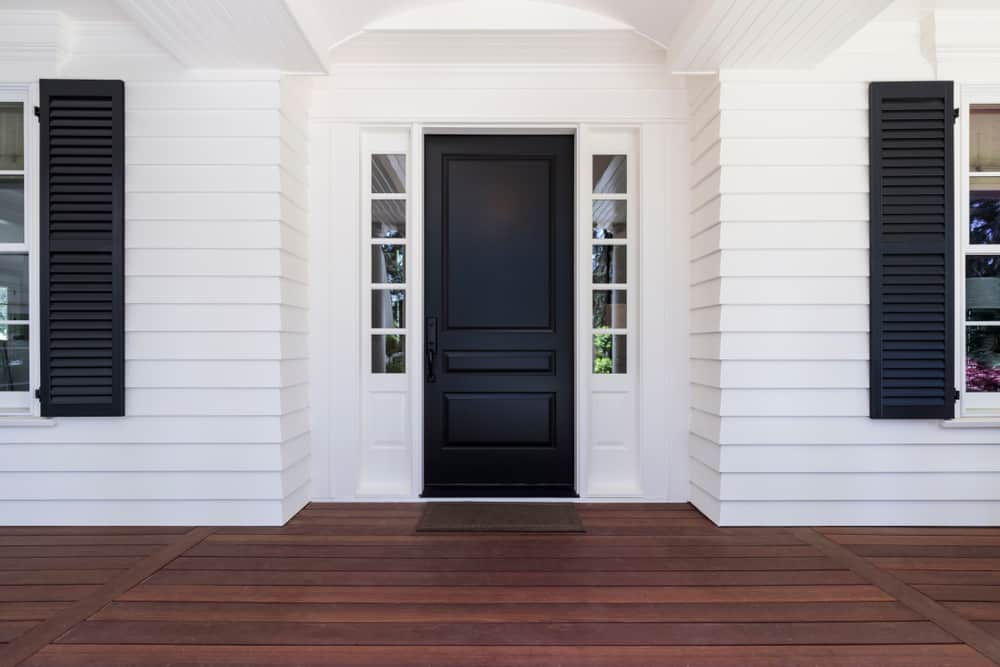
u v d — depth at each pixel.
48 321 2.95
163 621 2.03
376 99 3.40
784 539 2.82
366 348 3.47
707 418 3.16
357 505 3.35
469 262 3.55
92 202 2.98
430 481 3.53
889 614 2.09
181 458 3.01
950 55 2.98
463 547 2.71
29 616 2.06
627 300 3.51
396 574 2.42
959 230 3.06
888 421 3.01
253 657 1.82
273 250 3.01
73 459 3.01
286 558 2.58
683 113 3.42
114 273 2.96
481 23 3.10
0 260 3.09
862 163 3.00
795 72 3.00
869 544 2.75
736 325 2.99
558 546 2.73
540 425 3.55
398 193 3.50
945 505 3.01
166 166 3.01
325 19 2.89
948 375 2.96
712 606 2.15
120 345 2.96
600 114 3.40
